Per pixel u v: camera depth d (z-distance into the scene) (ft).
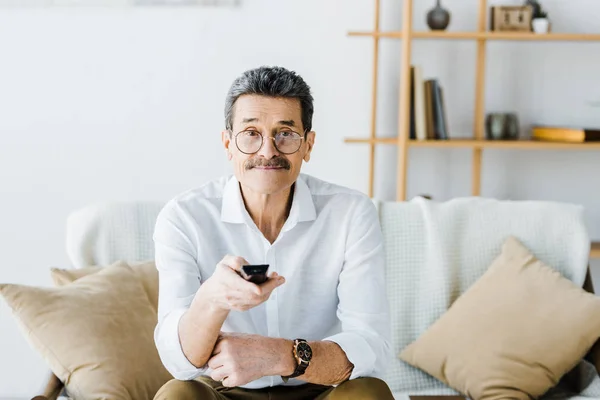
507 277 6.84
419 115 9.34
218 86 9.78
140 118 9.77
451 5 9.90
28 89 9.62
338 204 5.34
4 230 9.77
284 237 5.25
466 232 7.18
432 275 7.03
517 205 7.35
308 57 9.84
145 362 5.99
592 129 9.27
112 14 9.59
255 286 4.01
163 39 9.67
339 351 4.68
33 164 9.71
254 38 9.76
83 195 9.79
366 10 9.80
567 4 9.95
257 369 4.46
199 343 4.38
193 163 9.86
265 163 4.83
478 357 6.53
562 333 6.46
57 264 9.84
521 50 10.00
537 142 9.19
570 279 7.13
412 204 7.29
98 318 5.99
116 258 6.77
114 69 9.66
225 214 5.22
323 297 5.35
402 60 9.16
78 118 9.70
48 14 9.53
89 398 5.70
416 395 6.61
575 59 10.03
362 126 9.97
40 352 5.86
